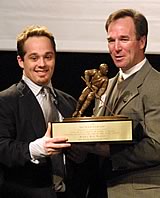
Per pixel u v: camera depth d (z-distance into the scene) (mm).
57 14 7281
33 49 5613
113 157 5340
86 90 5605
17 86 5781
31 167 5594
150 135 5250
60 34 7293
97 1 7254
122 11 5488
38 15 7293
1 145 5477
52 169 5656
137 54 5477
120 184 5477
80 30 7293
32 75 5676
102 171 5734
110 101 5609
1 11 7281
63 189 5719
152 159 5242
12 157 5398
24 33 5715
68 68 7773
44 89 5773
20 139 5582
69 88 7809
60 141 5234
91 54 7746
